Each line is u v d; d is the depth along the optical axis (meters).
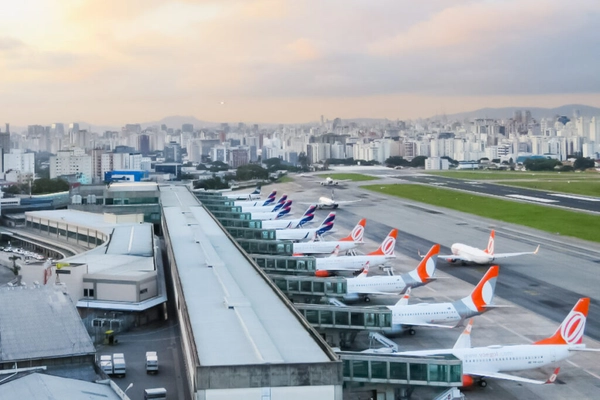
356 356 63.56
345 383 63.75
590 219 193.75
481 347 78.50
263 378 50.78
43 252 175.38
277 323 65.81
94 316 94.38
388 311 81.75
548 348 71.62
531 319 97.88
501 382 73.25
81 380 61.59
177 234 125.06
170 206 178.62
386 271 128.12
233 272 91.69
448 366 63.66
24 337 70.56
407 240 167.75
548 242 162.50
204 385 50.34
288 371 50.97
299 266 116.62
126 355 80.75
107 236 149.62
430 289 117.25
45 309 77.44
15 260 144.62
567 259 142.12
